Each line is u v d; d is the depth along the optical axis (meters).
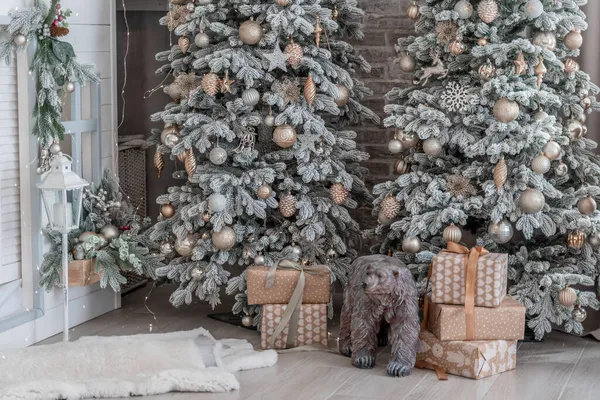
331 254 3.90
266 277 3.62
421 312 3.61
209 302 4.21
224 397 3.09
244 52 3.73
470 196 3.66
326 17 3.74
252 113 3.78
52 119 3.67
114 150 4.26
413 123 3.63
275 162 3.88
